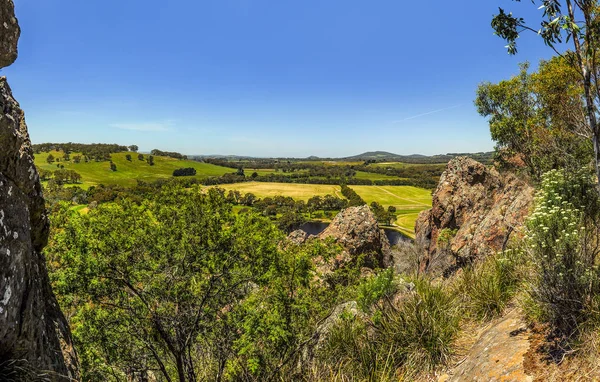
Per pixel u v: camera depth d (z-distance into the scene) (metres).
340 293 6.53
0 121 2.67
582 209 4.30
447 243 10.95
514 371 3.35
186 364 5.84
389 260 13.87
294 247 6.43
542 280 3.70
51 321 3.48
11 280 2.68
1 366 2.63
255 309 5.53
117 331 5.54
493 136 19.41
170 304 5.55
